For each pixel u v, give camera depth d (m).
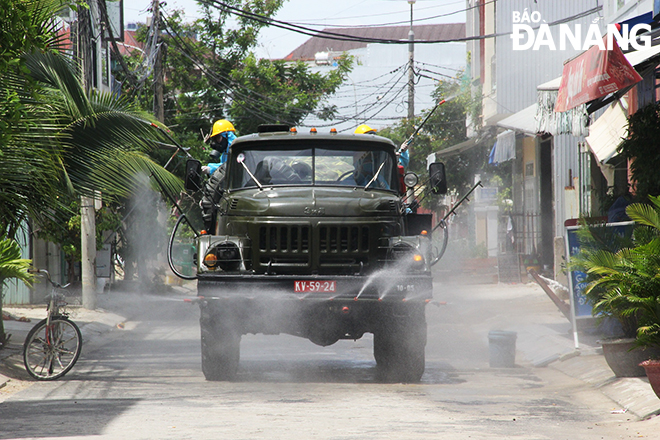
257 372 22.27
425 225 21.22
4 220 25.41
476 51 70.44
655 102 27.41
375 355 21.00
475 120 67.81
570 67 25.31
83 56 38.06
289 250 19.42
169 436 13.58
